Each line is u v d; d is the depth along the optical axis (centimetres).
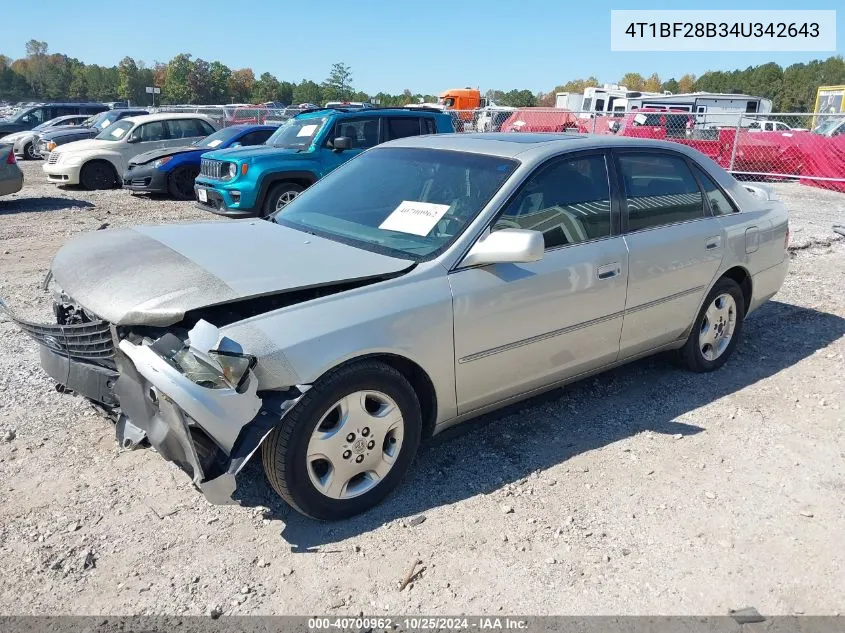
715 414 427
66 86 12100
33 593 266
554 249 369
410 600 267
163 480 341
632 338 418
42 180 1761
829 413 430
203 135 1697
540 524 314
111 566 282
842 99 2752
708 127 1795
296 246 348
